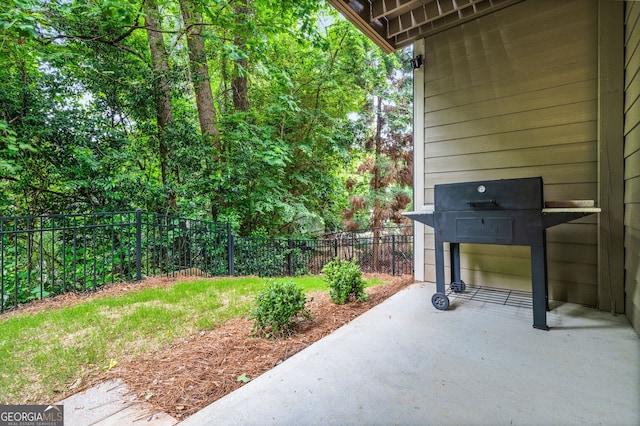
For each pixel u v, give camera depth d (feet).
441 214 8.59
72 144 16.65
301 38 20.24
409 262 21.36
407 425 4.10
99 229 15.84
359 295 9.70
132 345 6.75
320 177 27.22
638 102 6.81
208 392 4.98
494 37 10.25
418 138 11.94
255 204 21.63
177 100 21.48
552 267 9.34
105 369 5.77
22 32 12.05
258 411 4.44
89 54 17.47
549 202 7.54
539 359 5.79
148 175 19.83
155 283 12.72
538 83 9.51
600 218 8.43
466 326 7.45
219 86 26.48
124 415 4.46
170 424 4.24
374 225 28.37
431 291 10.59
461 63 10.91
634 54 7.12
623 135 8.04
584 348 6.20
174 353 6.37
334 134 26.61
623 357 5.81
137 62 19.79
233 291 11.34
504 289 10.25
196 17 19.53
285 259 21.58
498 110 10.19
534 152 9.58
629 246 7.55
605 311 8.31
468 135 10.78
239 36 18.97
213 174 20.02
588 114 8.74
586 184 8.77
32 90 15.66
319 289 12.03
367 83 27.68
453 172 11.11
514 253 10.05
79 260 16.49
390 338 6.84
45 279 15.14
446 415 4.28
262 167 22.03
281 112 24.21
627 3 7.78
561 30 9.14
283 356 6.15
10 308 9.64
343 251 24.09
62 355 6.25
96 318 8.38
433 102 11.55
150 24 19.62
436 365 5.64
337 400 4.66
